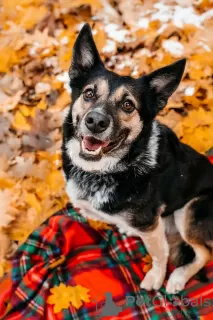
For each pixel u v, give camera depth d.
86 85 0.84
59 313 0.91
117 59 1.32
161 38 1.34
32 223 1.05
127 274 0.98
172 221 1.00
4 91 1.27
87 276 0.97
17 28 1.37
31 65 1.32
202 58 1.29
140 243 1.03
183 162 0.91
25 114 1.22
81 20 1.41
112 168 0.84
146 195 0.84
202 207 0.93
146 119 0.85
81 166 0.86
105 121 0.79
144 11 1.42
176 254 0.99
